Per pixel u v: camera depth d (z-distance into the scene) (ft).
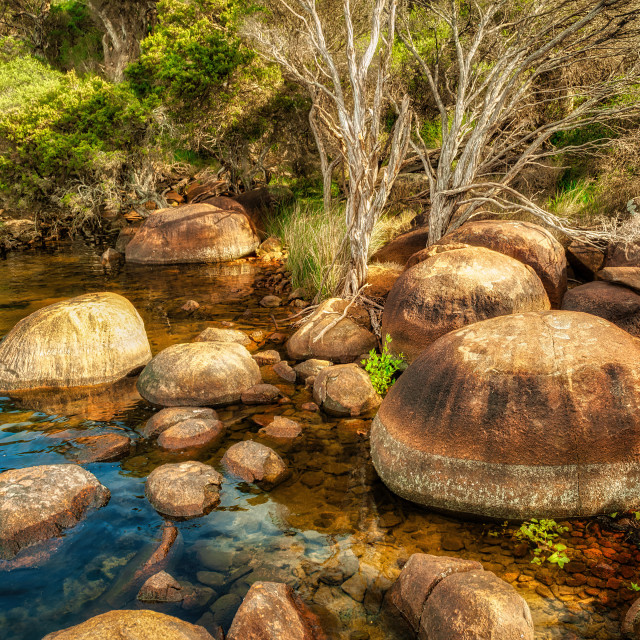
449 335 14.24
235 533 11.91
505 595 8.84
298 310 28.22
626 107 27.84
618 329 13.28
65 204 48.39
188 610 9.84
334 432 16.46
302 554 11.23
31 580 10.55
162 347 23.00
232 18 44.04
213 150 55.11
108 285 33.68
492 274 19.86
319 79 39.04
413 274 20.83
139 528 12.06
